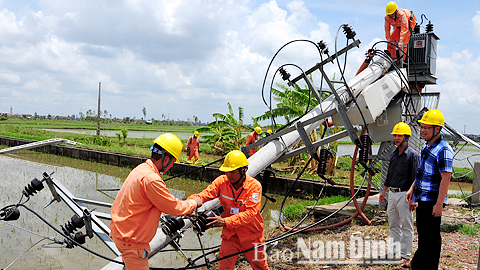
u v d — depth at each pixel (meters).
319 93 5.87
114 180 13.88
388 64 6.85
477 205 7.30
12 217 3.68
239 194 3.42
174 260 5.68
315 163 14.16
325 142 5.15
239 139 18.39
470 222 6.16
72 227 3.52
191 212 3.20
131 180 2.77
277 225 7.17
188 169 14.99
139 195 2.73
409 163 4.38
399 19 6.81
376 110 6.09
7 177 13.52
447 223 6.04
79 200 4.32
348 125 4.85
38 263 5.41
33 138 29.22
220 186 3.51
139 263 2.79
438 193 3.68
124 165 18.27
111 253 5.93
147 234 2.79
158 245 3.59
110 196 10.59
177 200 2.91
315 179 12.80
